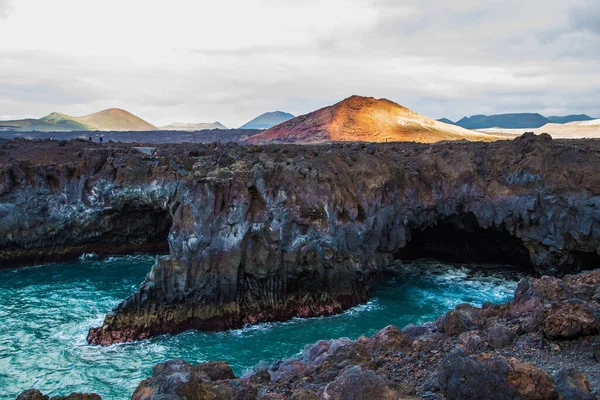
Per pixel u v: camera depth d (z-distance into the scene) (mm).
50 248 52906
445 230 53094
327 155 46094
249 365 29766
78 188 52562
